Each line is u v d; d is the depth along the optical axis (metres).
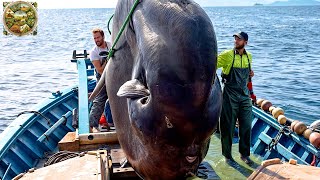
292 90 17.50
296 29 65.44
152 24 2.22
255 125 7.46
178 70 2.01
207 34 2.06
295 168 3.58
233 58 6.10
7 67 24.62
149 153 2.26
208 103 2.09
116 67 2.85
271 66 24.12
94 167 3.57
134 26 2.46
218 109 2.17
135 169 2.69
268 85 18.55
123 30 2.72
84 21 102.25
